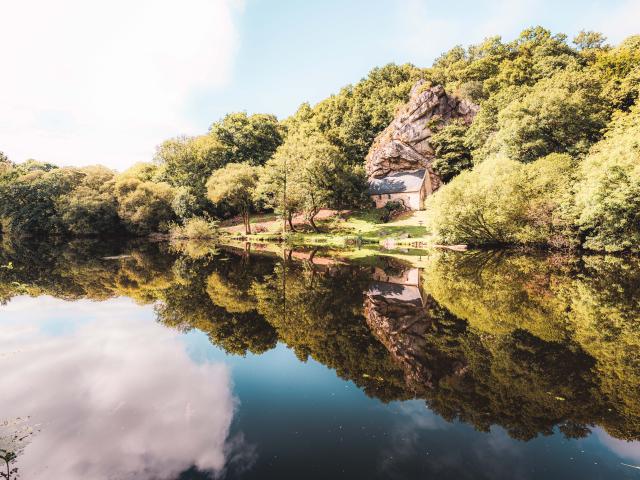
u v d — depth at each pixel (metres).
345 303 15.20
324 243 44.72
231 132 79.25
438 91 67.88
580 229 28.45
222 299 16.03
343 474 4.96
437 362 8.99
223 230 59.56
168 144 68.25
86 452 5.41
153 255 32.62
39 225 58.97
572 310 13.47
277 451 5.50
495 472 5.03
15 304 15.04
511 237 32.62
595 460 5.32
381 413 6.68
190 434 5.94
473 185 30.47
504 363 8.81
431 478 4.88
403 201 62.12
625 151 26.16
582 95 45.50
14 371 8.47
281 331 11.66
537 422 6.28
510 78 70.56
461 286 18.14
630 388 7.41
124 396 7.29
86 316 13.34
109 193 58.19
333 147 58.66
